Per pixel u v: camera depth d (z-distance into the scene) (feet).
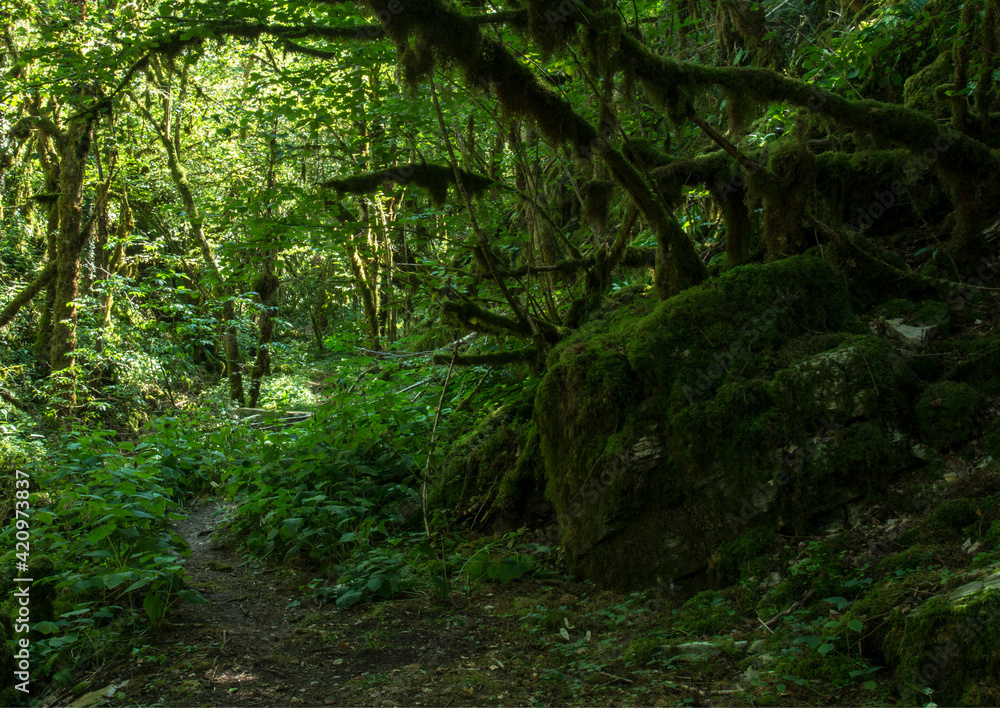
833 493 11.66
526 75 14.73
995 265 14.33
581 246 26.96
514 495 15.98
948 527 10.34
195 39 16.07
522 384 19.94
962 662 8.01
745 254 16.87
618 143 17.39
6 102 31.68
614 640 11.10
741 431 12.53
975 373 12.45
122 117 40.16
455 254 24.25
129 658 11.13
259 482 17.02
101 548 12.92
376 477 18.63
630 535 13.20
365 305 41.06
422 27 13.43
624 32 13.82
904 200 16.71
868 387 12.08
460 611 12.68
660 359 13.82
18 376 36.55
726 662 9.79
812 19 26.02
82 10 30.48
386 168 17.06
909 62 19.70
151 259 47.01
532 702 9.37
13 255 46.26
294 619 12.67
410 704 9.52
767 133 20.84
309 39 16.87
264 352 47.55
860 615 9.43
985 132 15.67
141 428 34.91
